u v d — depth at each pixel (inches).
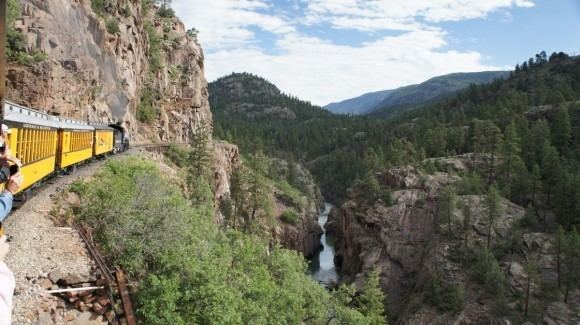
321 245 5034.5
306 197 5713.6
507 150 3902.6
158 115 3496.6
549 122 5157.5
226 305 644.7
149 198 832.9
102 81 2497.5
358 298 2347.4
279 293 1123.3
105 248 683.4
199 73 4411.9
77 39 2226.9
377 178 4559.5
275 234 3909.9
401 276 3403.1
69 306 536.4
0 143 136.3
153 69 3639.3
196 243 833.5
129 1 3253.0
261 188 3678.6
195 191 1752.0
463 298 2719.0
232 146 4279.0
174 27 4448.8
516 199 3595.0
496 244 3102.9
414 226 3617.1
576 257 2650.1
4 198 126.6
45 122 944.3
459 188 3713.1
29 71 1716.3
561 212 3171.8
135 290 636.7
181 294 622.8
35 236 642.8
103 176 951.0
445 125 6756.9
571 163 3799.2
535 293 2667.3
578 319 2429.9
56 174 1097.4
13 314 466.3
